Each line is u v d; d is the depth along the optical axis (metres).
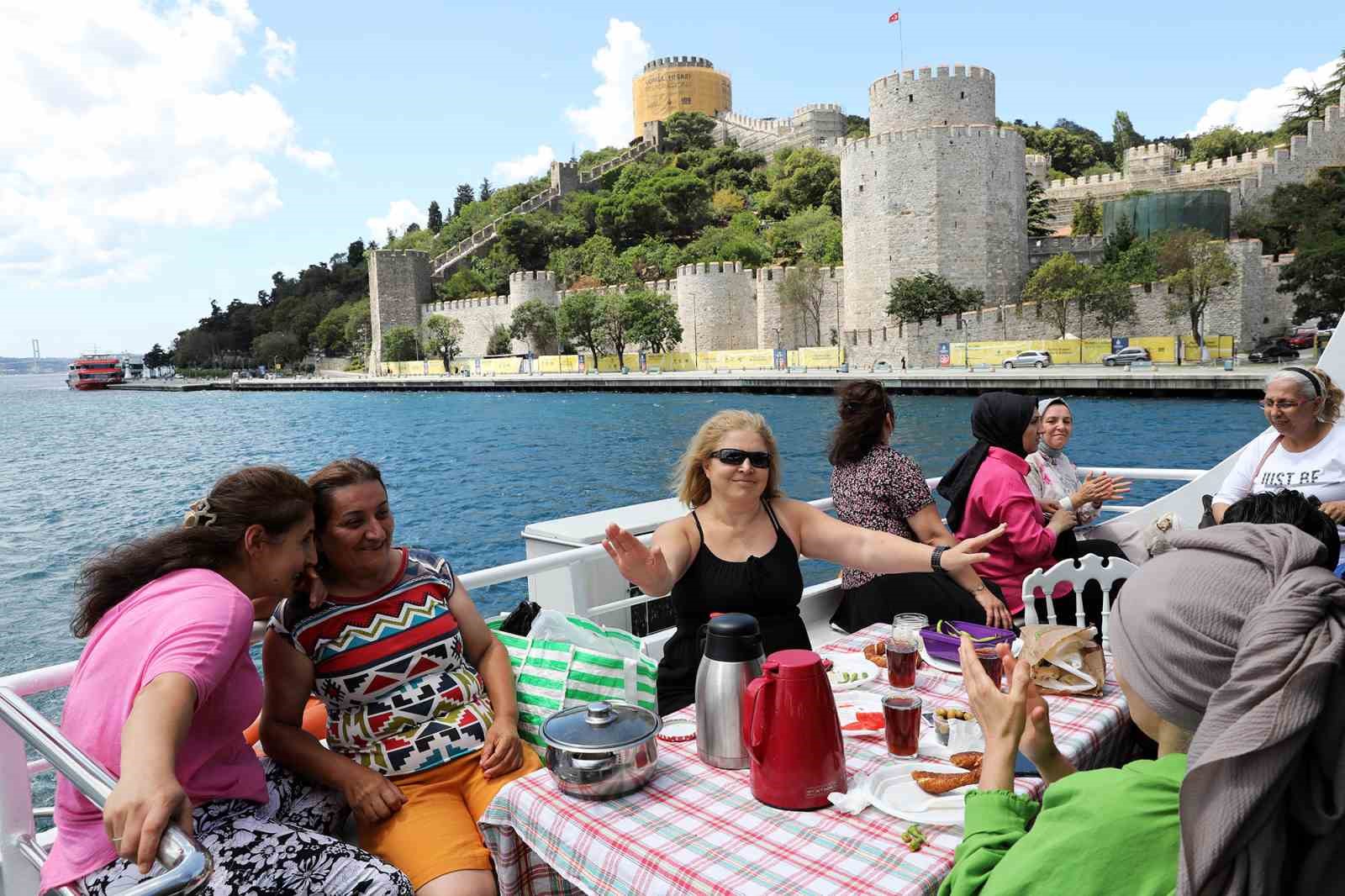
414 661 2.69
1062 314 55.06
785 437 34.81
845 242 69.75
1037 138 108.75
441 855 2.37
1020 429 4.18
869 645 3.13
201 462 40.38
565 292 90.62
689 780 2.14
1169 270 52.78
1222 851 1.22
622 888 1.83
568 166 121.62
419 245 144.50
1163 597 1.38
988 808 1.70
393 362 99.00
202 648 1.93
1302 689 1.18
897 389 48.97
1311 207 60.09
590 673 2.85
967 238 63.81
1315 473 4.03
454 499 26.47
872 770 2.18
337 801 2.66
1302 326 53.28
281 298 159.25
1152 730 1.49
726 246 87.19
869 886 1.68
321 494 2.59
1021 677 1.84
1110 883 1.39
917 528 4.14
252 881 2.10
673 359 75.38
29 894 2.37
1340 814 1.22
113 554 2.18
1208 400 37.53
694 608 3.05
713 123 129.50
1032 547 3.98
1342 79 80.44
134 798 1.60
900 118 67.50
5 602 18.30
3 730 2.33
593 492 26.95
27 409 92.12
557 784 2.12
